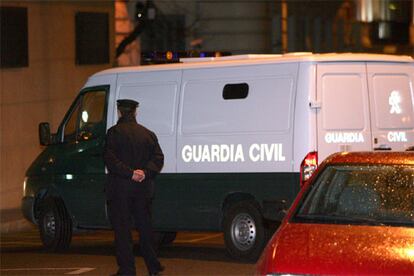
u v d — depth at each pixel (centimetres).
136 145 1898
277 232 1281
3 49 3825
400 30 8394
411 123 2162
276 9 6269
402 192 1313
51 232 2548
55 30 4116
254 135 2130
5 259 2406
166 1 6081
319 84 2066
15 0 3881
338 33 7788
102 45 4391
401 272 1114
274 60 2120
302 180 2041
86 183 2450
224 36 6094
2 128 3850
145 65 2553
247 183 2139
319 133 2052
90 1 4312
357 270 1133
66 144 2516
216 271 2056
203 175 2211
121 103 1928
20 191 3950
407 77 2164
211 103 2211
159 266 1947
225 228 2186
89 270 2150
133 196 1898
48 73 4078
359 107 2094
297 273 1161
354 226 1253
